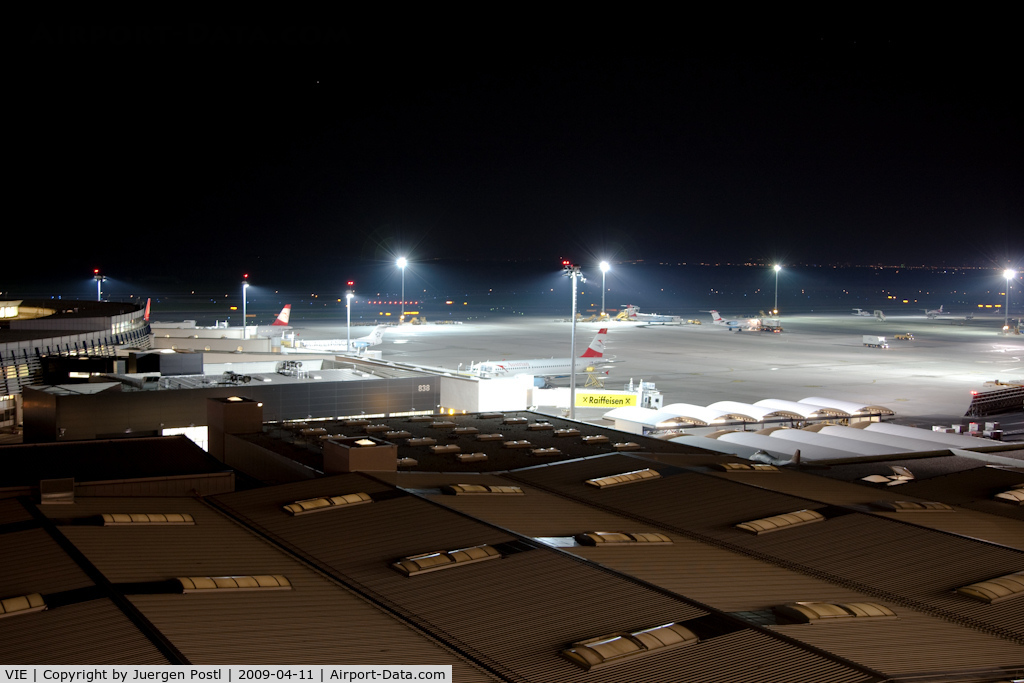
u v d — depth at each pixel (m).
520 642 19.19
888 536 28.92
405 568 23.94
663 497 34.09
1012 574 25.30
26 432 60.09
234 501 31.50
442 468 40.66
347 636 19.28
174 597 20.92
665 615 20.86
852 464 46.91
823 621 20.75
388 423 51.97
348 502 30.84
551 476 37.94
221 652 17.73
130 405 56.59
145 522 27.53
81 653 17.34
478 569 24.27
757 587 23.59
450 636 19.58
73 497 29.81
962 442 60.03
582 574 23.88
